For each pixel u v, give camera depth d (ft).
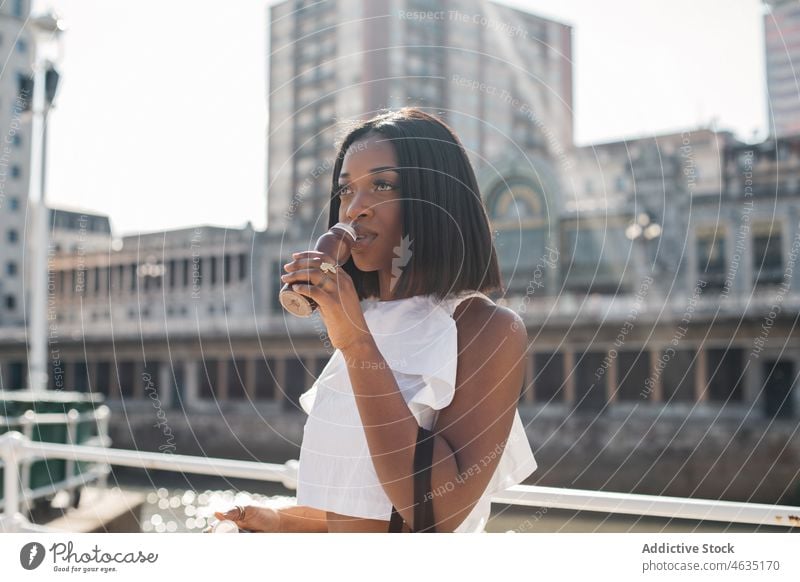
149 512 18.98
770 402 68.23
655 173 80.18
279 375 80.23
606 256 79.92
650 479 65.36
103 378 76.18
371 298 3.89
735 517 4.31
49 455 7.02
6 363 51.65
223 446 77.15
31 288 25.94
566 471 69.15
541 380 76.33
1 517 6.44
